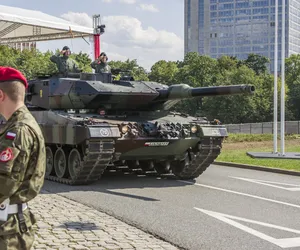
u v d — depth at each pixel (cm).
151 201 1041
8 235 340
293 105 6328
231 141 3131
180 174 1415
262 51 11194
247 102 5262
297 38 8612
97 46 2808
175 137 1306
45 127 1387
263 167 1667
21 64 4716
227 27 11756
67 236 709
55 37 2986
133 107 1463
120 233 743
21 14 2495
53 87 1477
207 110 5212
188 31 13300
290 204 1030
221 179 1425
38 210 888
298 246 708
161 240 721
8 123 351
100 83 1394
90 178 1266
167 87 1500
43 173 359
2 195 336
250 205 1013
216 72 6038
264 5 11150
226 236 757
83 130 1181
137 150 1302
